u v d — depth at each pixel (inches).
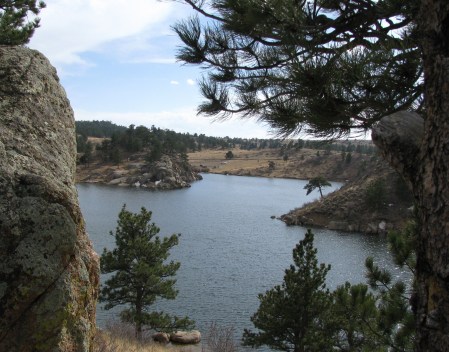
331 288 1416.1
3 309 92.4
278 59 188.4
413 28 157.5
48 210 101.8
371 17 161.8
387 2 148.2
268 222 2856.8
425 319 89.8
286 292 587.2
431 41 94.0
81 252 114.3
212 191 4874.5
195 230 2442.2
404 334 248.7
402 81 155.6
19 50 147.0
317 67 152.5
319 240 2321.6
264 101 195.5
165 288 760.3
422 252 93.2
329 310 540.7
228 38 198.1
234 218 2950.3
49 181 106.2
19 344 93.0
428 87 94.9
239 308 1245.1
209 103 209.5
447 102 88.9
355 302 297.7
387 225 2603.3
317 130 184.2
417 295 95.8
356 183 3127.5
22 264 95.1
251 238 2285.9
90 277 117.8
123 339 499.2
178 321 804.6
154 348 597.3
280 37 171.8
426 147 93.7
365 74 149.0
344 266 1718.8
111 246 1822.1
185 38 197.8
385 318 263.9
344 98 159.0
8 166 105.3
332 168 6909.5
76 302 103.5
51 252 99.5
